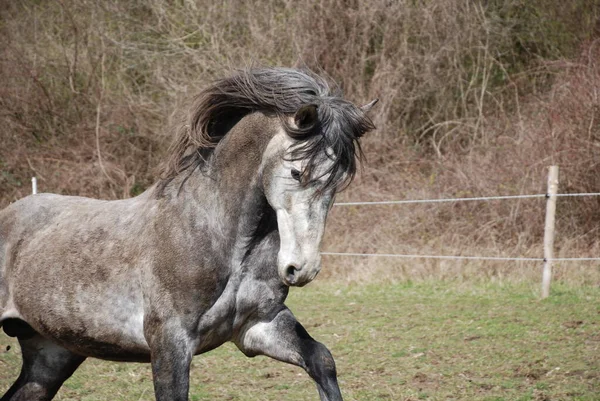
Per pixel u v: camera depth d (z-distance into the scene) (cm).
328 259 1359
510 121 1631
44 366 536
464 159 1534
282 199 397
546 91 1664
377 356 778
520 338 820
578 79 1419
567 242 1241
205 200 429
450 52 1733
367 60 1766
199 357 795
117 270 446
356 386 670
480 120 1652
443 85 1738
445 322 920
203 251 419
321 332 902
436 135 1744
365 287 1195
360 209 1462
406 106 1750
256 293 434
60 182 1742
